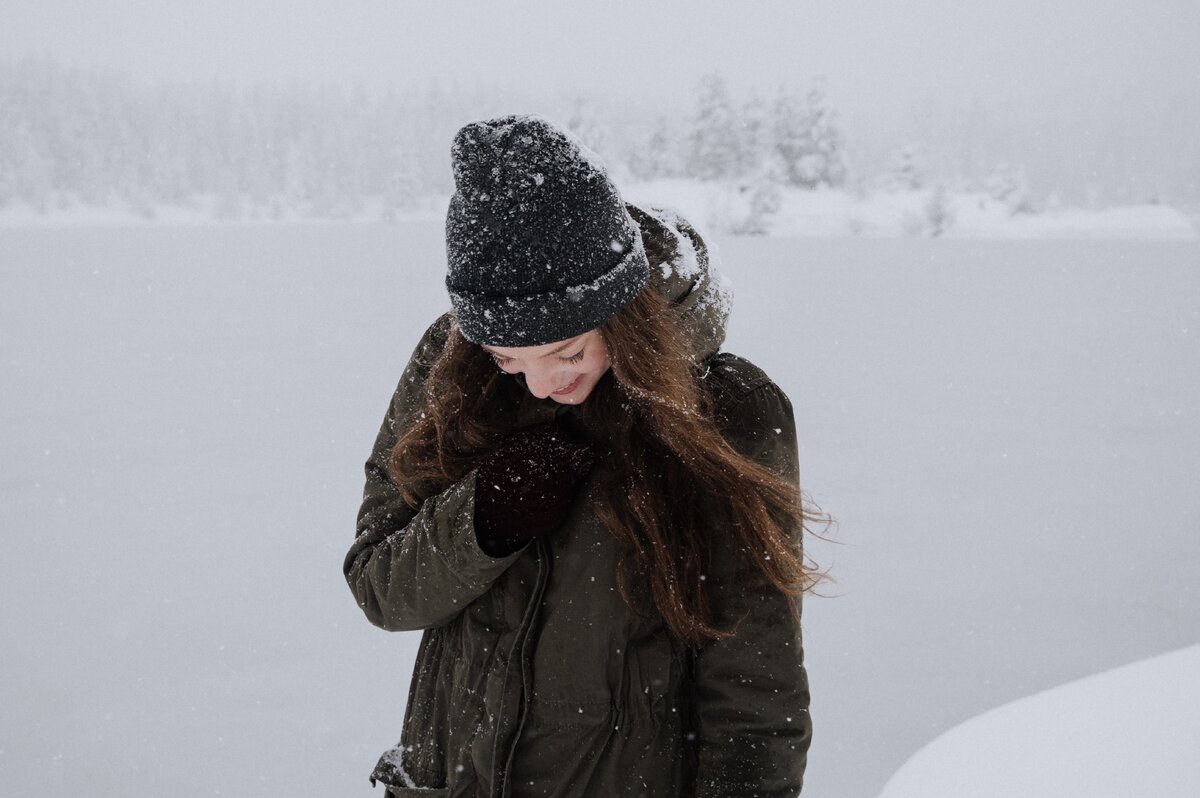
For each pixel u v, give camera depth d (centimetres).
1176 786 151
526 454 95
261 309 1365
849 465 583
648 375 89
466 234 91
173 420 680
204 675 311
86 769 259
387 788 112
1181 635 350
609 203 90
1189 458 600
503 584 101
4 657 319
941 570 414
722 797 97
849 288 1727
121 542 430
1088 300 1627
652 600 97
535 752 100
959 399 786
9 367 895
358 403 748
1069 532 463
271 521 461
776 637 97
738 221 4572
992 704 299
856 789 255
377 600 107
